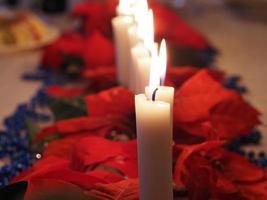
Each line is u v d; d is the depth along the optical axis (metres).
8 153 0.58
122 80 0.61
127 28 0.59
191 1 1.75
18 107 0.73
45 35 1.18
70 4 1.65
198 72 0.56
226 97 0.52
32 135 0.57
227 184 0.43
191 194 0.42
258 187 0.45
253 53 1.07
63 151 0.49
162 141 0.35
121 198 0.38
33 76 0.91
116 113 0.52
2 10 1.31
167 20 0.92
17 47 1.11
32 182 0.38
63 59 0.89
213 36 1.26
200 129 0.49
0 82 0.90
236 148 0.58
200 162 0.43
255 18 1.50
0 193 0.38
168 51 0.78
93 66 0.77
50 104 0.64
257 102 0.75
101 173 0.41
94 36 0.80
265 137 0.63
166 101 0.36
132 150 0.44
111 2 0.90
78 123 0.51
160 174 0.36
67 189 0.38
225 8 1.67
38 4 1.70
